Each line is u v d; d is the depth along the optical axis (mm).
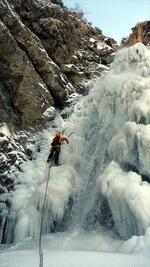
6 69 15281
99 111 13461
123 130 11820
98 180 11500
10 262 8594
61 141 13125
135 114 12086
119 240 10656
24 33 16438
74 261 8359
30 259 8719
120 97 12938
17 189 12891
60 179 12141
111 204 10812
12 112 14977
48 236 11312
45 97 16094
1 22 15219
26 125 15094
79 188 12406
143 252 9062
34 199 11867
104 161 12609
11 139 14156
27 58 15773
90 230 11500
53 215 11562
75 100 16766
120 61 14750
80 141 13398
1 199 12539
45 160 13898
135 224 10289
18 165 13672
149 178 11336
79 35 20953
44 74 16547
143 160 11133
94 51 20688
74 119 14609
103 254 8984
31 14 18234
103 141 13023
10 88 15297
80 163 13047
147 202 10141
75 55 19500
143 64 14141
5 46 15172
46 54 16922
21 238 11312
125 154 11602
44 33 18156
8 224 11922
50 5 18906
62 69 18250
